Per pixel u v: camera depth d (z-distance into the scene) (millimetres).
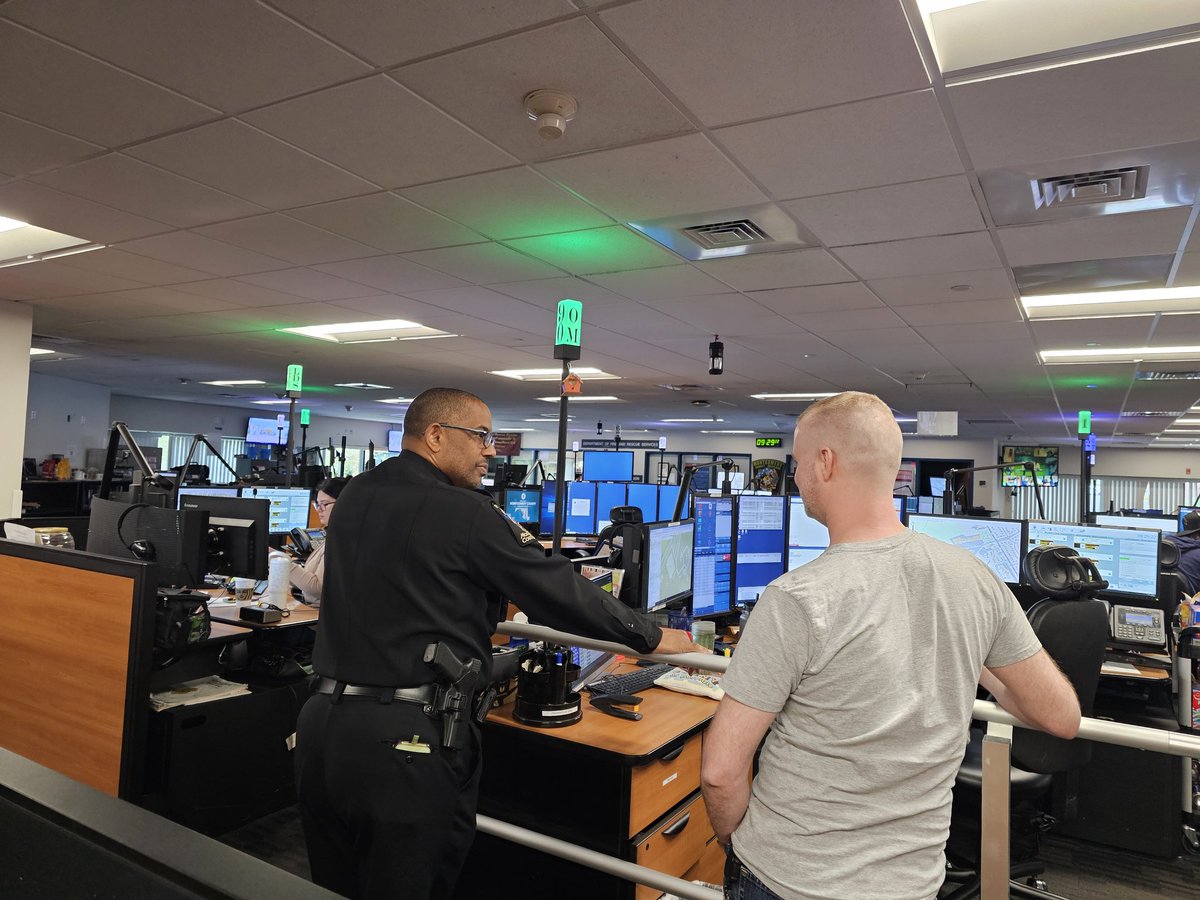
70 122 2807
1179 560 4445
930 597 927
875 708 888
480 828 1613
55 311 6668
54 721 2184
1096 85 2281
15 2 2078
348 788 1314
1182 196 3107
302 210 3719
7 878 568
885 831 879
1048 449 16469
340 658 1398
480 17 2090
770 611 947
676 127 2686
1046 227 3547
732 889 964
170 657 2514
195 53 2324
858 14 2008
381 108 2639
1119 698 3217
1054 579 2082
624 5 2012
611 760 1646
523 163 3064
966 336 6133
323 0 2039
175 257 4656
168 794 2529
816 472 1025
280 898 432
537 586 1396
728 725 935
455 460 1589
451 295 5461
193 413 16500
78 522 3795
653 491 6230
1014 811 2426
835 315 5559
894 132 2650
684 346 7125
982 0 2053
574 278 4832
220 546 3082
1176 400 9180
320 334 7422
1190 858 2854
